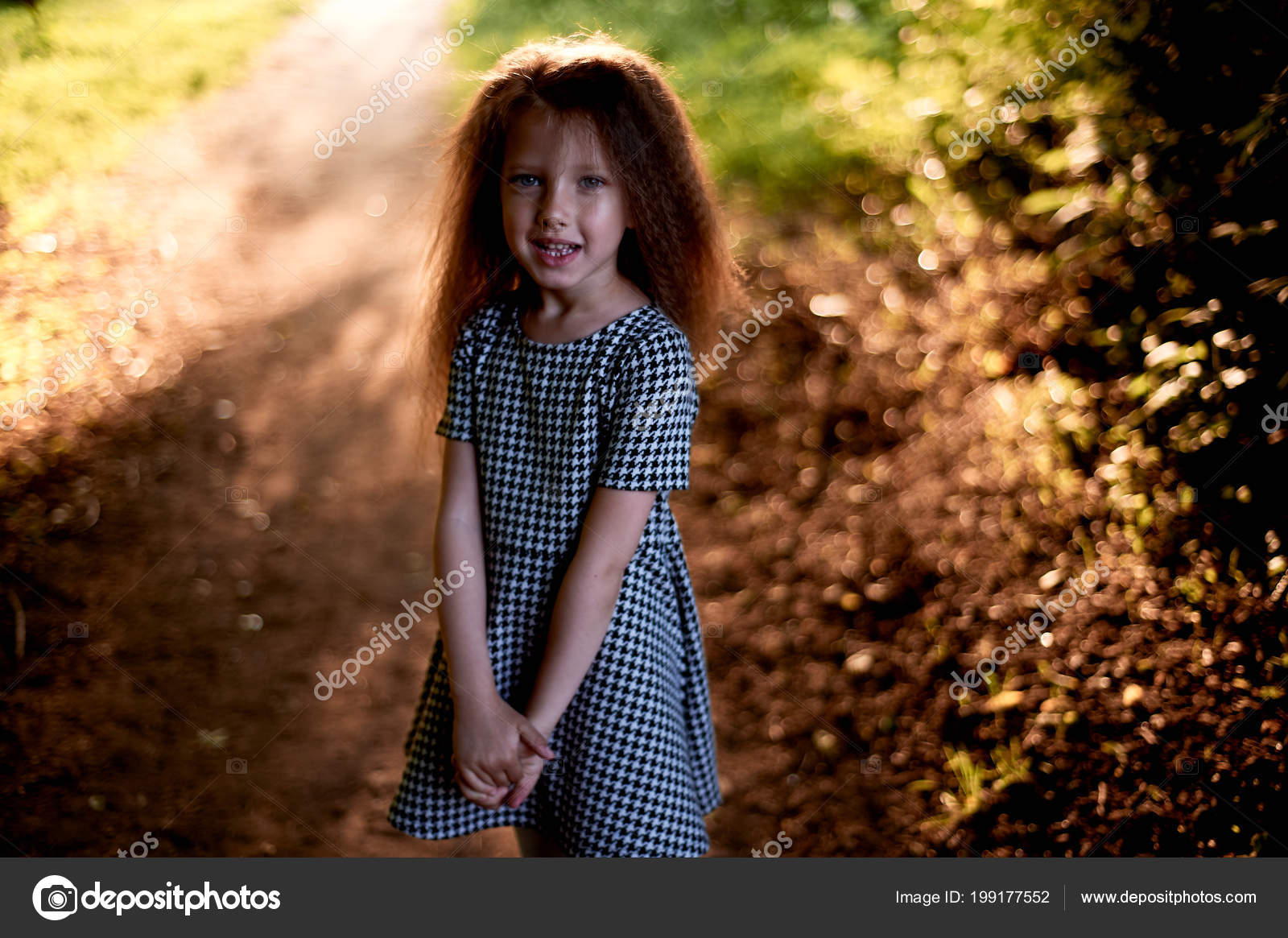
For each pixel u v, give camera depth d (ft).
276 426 13.69
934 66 14.76
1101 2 8.89
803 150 17.13
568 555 5.35
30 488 12.15
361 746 9.13
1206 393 7.42
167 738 9.12
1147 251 8.67
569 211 5.14
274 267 17.74
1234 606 7.21
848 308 13.09
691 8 24.58
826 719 9.14
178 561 11.29
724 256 5.89
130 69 25.29
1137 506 8.26
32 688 9.55
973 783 8.02
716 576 10.99
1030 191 11.29
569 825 5.47
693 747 5.97
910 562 10.21
